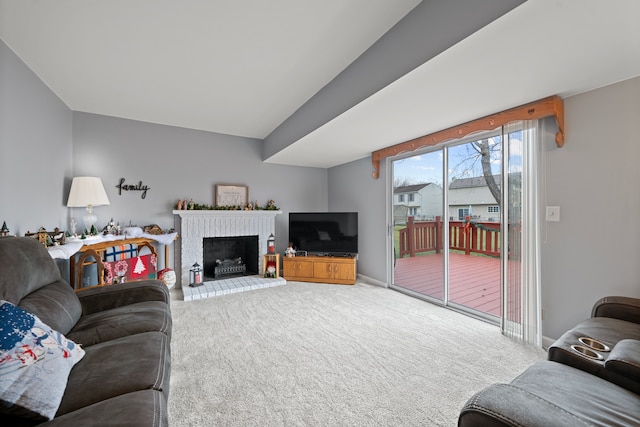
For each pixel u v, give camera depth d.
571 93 2.08
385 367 1.95
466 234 3.63
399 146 3.54
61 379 1.00
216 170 4.39
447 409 1.54
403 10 1.73
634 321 1.55
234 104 3.25
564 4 1.15
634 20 1.25
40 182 2.58
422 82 1.88
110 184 3.62
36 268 1.51
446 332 2.53
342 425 1.42
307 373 1.88
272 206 4.72
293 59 2.29
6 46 2.05
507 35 1.37
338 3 1.66
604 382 1.06
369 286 4.15
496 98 2.15
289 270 4.48
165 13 1.76
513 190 2.41
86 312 1.83
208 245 4.50
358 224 4.67
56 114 2.95
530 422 0.71
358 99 2.24
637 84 1.82
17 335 1.02
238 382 1.77
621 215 1.89
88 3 1.67
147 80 2.65
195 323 2.73
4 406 0.82
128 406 0.89
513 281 2.41
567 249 2.15
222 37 2.00
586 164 2.05
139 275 3.37
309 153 4.18
